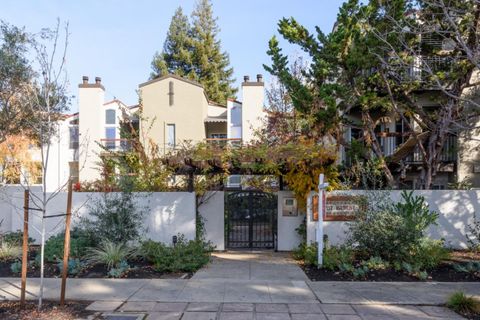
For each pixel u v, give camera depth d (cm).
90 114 2545
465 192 1152
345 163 1477
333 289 750
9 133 1263
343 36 1150
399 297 695
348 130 1755
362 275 841
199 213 1258
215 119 2602
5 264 946
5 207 1326
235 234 1259
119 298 688
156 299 682
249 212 1266
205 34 4309
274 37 1284
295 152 1085
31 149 2131
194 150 1137
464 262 952
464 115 1278
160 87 2498
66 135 2603
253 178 1258
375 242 914
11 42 1194
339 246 1031
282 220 1241
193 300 677
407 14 1145
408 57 1105
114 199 1056
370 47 1091
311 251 1002
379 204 1002
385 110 1457
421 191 1155
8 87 1191
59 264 878
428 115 1348
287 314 604
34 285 765
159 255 927
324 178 1062
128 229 1027
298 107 1260
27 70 1226
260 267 966
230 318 585
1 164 1802
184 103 2481
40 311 610
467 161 1605
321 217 937
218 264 1006
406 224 903
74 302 664
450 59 1177
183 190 1243
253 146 1201
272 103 2220
